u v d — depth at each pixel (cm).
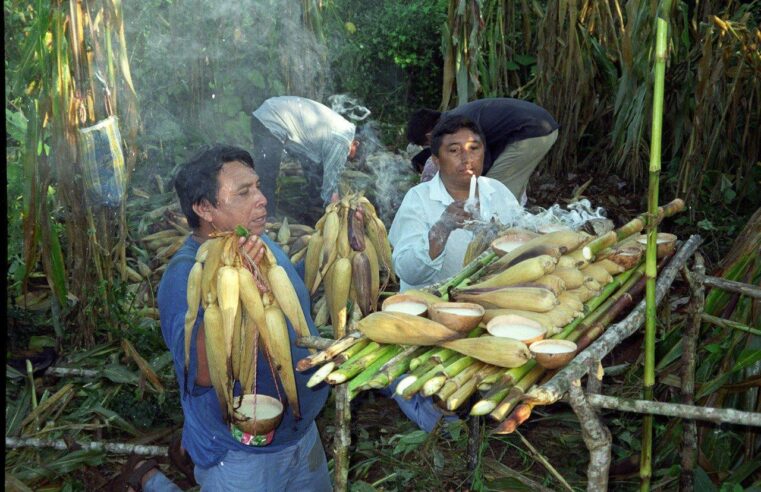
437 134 257
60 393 333
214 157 200
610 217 563
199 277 186
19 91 343
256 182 203
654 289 186
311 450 225
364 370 159
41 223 340
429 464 298
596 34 628
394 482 290
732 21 513
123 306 392
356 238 215
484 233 231
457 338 157
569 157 641
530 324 162
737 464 268
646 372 193
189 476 273
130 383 346
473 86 478
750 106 515
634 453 293
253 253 183
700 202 542
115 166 351
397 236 268
